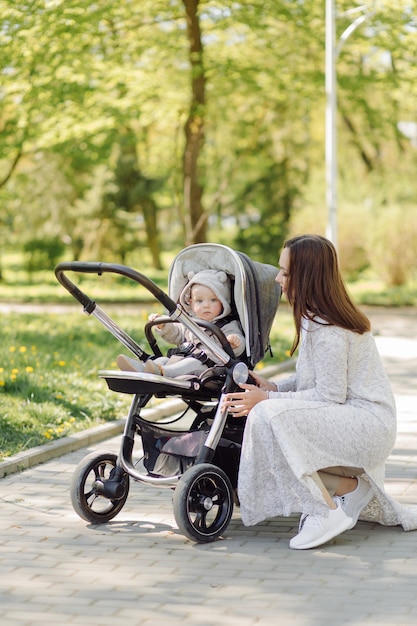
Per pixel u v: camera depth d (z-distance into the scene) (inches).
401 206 1278.3
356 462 217.9
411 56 959.6
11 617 175.2
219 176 1453.0
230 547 218.2
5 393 403.2
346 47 964.0
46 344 585.9
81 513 236.7
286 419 212.4
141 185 1534.2
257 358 238.4
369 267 1365.7
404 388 493.4
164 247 1982.0
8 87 882.1
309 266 219.8
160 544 221.8
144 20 958.4
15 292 1354.6
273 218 1456.7
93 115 986.7
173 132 1337.4
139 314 849.5
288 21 914.7
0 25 813.2
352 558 208.4
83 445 345.7
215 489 224.5
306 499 214.8
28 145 1081.4
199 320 229.3
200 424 245.0
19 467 303.7
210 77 989.2
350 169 1488.7
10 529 235.6
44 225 1565.0
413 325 877.2
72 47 866.8
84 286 1409.9
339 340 218.7
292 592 187.5
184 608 179.3
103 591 189.2
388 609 177.6
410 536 224.7
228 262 239.9
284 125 1370.6
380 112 1096.2
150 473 239.5
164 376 227.9
